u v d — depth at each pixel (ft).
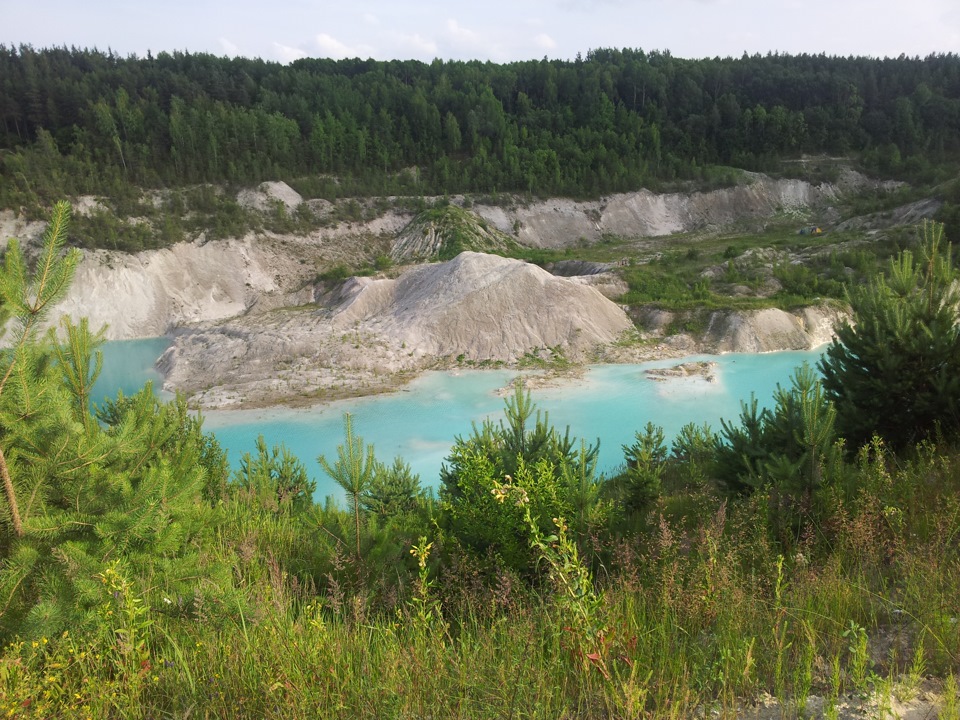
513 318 146.20
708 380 114.93
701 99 387.75
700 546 20.30
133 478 21.09
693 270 193.88
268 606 16.71
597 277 178.29
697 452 57.41
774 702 12.43
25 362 16.52
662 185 321.73
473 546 25.84
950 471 26.35
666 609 15.98
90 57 358.23
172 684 13.38
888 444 36.06
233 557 21.31
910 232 194.39
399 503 41.98
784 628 14.28
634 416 95.55
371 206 273.95
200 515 24.27
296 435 93.66
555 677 13.20
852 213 266.77
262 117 296.30
